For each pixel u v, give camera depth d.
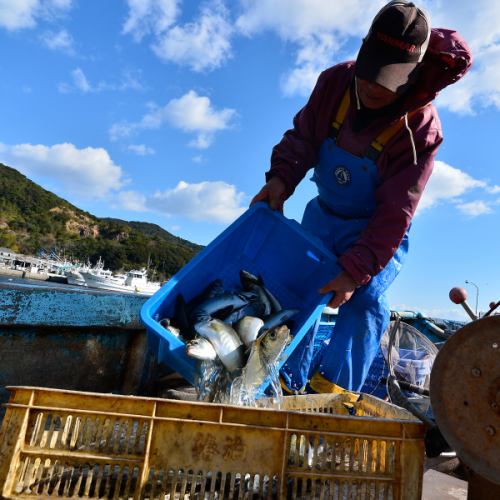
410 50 2.24
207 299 2.71
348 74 2.84
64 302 2.84
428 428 1.83
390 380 2.48
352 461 1.44
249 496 1.36
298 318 2.98
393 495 1.43
